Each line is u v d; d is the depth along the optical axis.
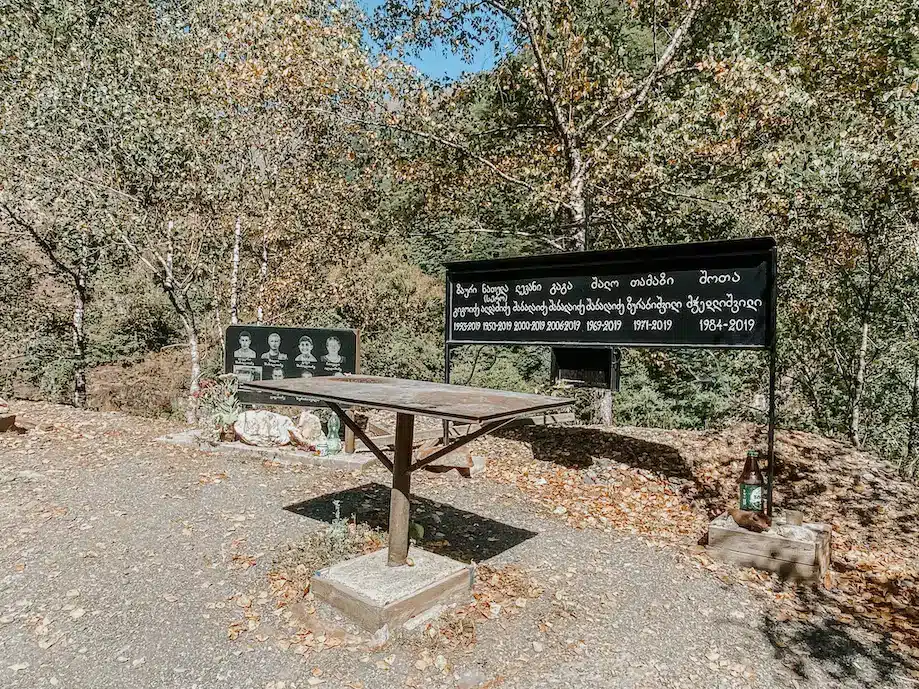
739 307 6.20
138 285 19.61
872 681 3.87
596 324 7.30
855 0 8.89
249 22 9.93
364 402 4.07
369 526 5.88
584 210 10.45
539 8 9.46
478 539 5.84
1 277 16.69
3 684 3.54
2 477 6.98
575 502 6.96
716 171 10.15
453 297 8.62
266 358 9.02
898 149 7.71
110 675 3.64
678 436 9.12
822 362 12.28
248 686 3.58
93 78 12.12
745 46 9.09
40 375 18.44
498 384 17.33
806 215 9.88
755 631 4.39
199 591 4.57
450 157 11.61
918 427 11.36
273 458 8.19
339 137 12.49
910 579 5.36
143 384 18.19
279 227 12.70
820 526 5.62
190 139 11.90
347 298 14.90
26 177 12.05
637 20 11.30
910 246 9.51
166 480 7.14
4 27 12.24
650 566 5.38
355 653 3.87
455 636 4.09
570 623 4.35
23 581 4.65
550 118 11.52
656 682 3.75
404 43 10.62
